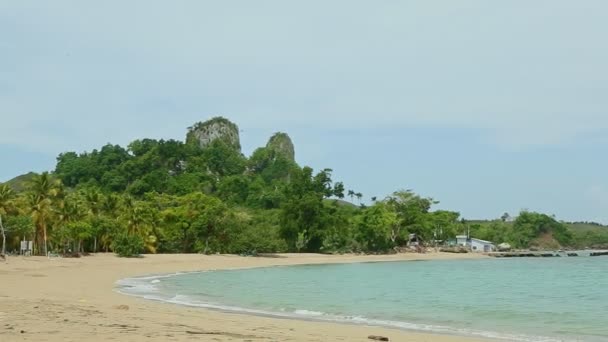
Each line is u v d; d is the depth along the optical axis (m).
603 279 71.50
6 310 23.09
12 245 85.69
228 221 115.00
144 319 22.38
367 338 20.59
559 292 50.75
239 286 51.78
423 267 104.50
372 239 150.75
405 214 168.00
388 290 50.62
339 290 49.56
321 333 21.73
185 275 68.94
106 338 16.77
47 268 64.00
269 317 28.47
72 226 89.50
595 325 28.50
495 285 59.41
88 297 34.28
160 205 122.81
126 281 54.16
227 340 17.42
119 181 199.00
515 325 28.27
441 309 35.38
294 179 150.25
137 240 94.69
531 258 171.75
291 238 136.38
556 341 22.86
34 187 89.25
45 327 18.55
